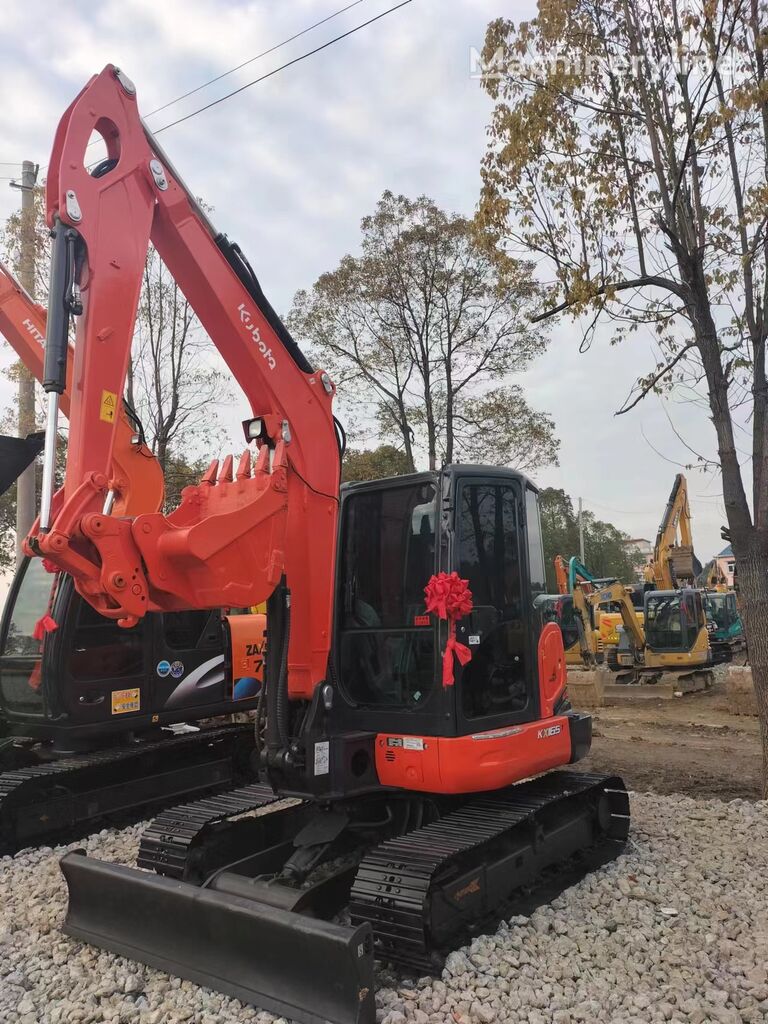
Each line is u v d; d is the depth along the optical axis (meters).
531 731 4.68
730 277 6.65
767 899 4.49
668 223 6.41
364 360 18.84
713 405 6.59
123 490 5.72
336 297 18.58
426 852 3.86
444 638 4.30
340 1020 3.22
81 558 3.33
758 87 5.67
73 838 6.39
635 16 6.33
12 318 6.41
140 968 3.84
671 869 4.99
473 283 18.08
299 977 3.38
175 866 4.41
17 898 4.96
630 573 63.69
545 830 4.90
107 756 6.64
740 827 5.74
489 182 6.77
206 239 4.09
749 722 13.02
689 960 3.77
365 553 4.89
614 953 3.87
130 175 3.77
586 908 4.40
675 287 6.63
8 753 6.88
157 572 3.51
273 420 4.27
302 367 4.47
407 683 4.52
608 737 11.54
